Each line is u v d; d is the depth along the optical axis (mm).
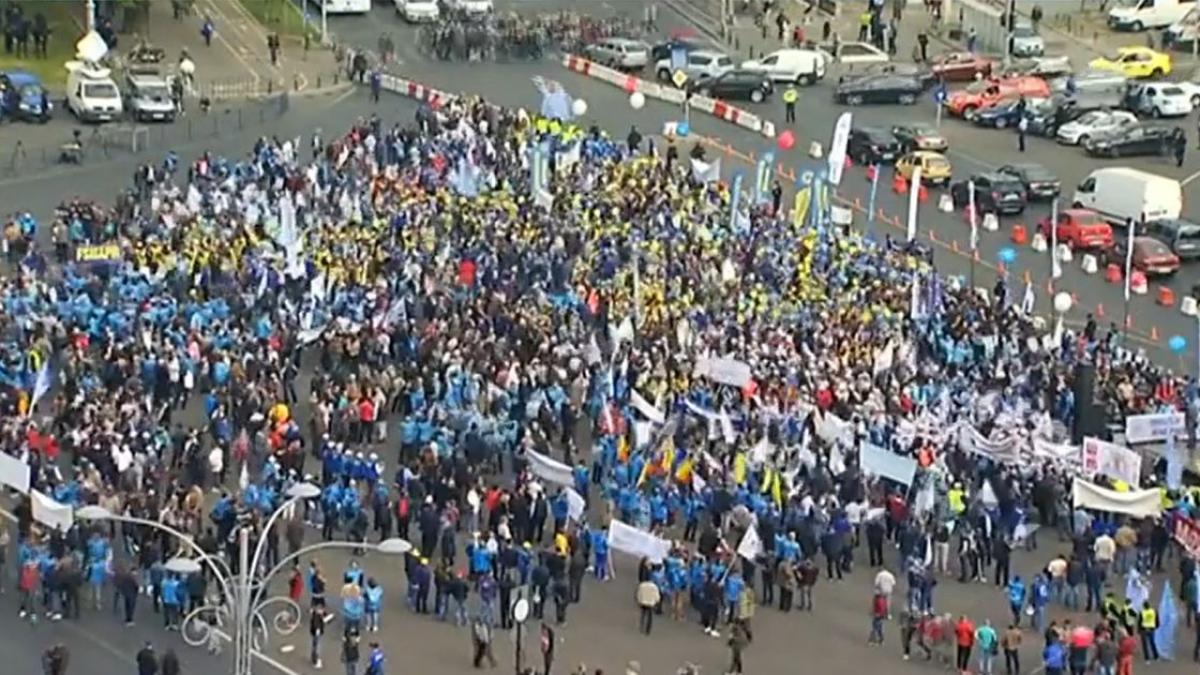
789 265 193000
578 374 168500
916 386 169375
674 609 144750
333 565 149500
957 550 153375
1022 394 170875
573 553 146125
